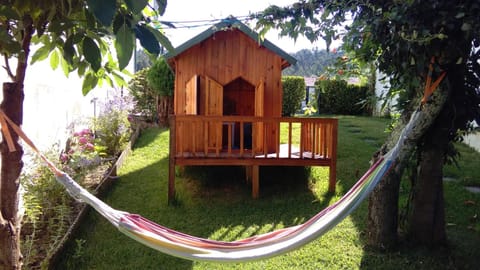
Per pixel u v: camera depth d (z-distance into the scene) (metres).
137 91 11.80
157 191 5.92
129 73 2.28
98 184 5.62
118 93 8.72
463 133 3.87
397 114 4.89
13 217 1.94
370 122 12.89
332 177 5.94
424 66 3.12
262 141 6.62
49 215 4.31
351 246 4.12
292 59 6.73
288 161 5.96
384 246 4.00
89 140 6.84
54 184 4.34
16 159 1.92
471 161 7.37
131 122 10.27
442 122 3.82
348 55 3.81
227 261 2.54
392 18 2.86
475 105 3.64
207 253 2.59
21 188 4.19
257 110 6.72
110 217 2.48
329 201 5.56
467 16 2.73
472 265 3.70
